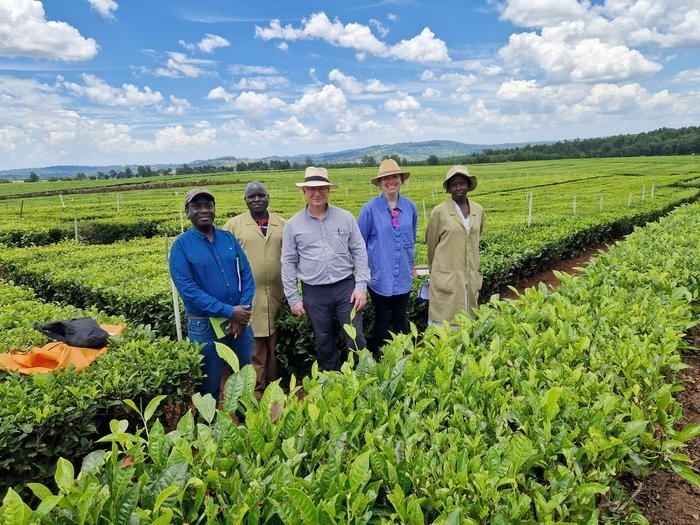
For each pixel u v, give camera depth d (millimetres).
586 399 3109
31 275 10875
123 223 21453
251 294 5457
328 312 6016
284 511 1975
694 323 4781
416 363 3504
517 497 2258
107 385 4656
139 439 2475
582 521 2285
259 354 6660
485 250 11492
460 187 6535
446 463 2299
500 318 4316
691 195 28500
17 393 4391
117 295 8328
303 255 5898
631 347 3656
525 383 3107
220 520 2150
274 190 49750
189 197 4988
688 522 3283
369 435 2479
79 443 4531
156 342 5516
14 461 4164
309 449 2576
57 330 5340
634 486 3424
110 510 2016
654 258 6652
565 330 3912
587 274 6234
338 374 3387
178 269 5023
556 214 20438
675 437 2920
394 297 6797
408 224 6637
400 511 2023
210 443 2381
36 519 1826
